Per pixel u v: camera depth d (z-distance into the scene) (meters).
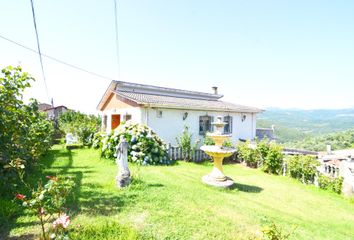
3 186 4.32
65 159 9.82
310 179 9.72
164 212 4.57
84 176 6.88
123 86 16.52
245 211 5.26
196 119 15.03
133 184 6.07
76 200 4.78
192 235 3.79
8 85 4.23
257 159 12.16
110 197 5.11
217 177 7.64
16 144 4.53
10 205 4.13
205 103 16.59
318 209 6.70
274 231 3.34
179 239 3.63
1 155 3.86
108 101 17.95
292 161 10.37
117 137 10.28
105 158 10.16
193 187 6.81
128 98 13.27
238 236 3.89
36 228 3.56
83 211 4.27
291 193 7.96
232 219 4.64
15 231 3.45
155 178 7.35
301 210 6.38
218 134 7.68
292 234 4.32
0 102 4.17
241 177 9.84
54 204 3.42
